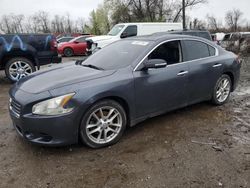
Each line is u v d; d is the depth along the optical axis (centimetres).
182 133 429
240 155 361
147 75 414
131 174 322
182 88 465
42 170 333
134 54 429
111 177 318
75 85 359
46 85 365
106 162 348
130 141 403
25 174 326
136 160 351
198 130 440
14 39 789
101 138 384
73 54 1989
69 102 346
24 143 399
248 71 1033
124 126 403
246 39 1712
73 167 338
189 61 478
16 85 407
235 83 582
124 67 408
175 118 489
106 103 378
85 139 369
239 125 461
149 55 427
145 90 414
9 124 476
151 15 4034
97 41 1293
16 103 362
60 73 411
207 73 504
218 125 460
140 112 419
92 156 362
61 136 350
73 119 351
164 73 435
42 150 378
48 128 343
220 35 2075
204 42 518
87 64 458
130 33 1364
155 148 381
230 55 567
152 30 1426
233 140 405
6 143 402
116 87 380
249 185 300
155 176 318
